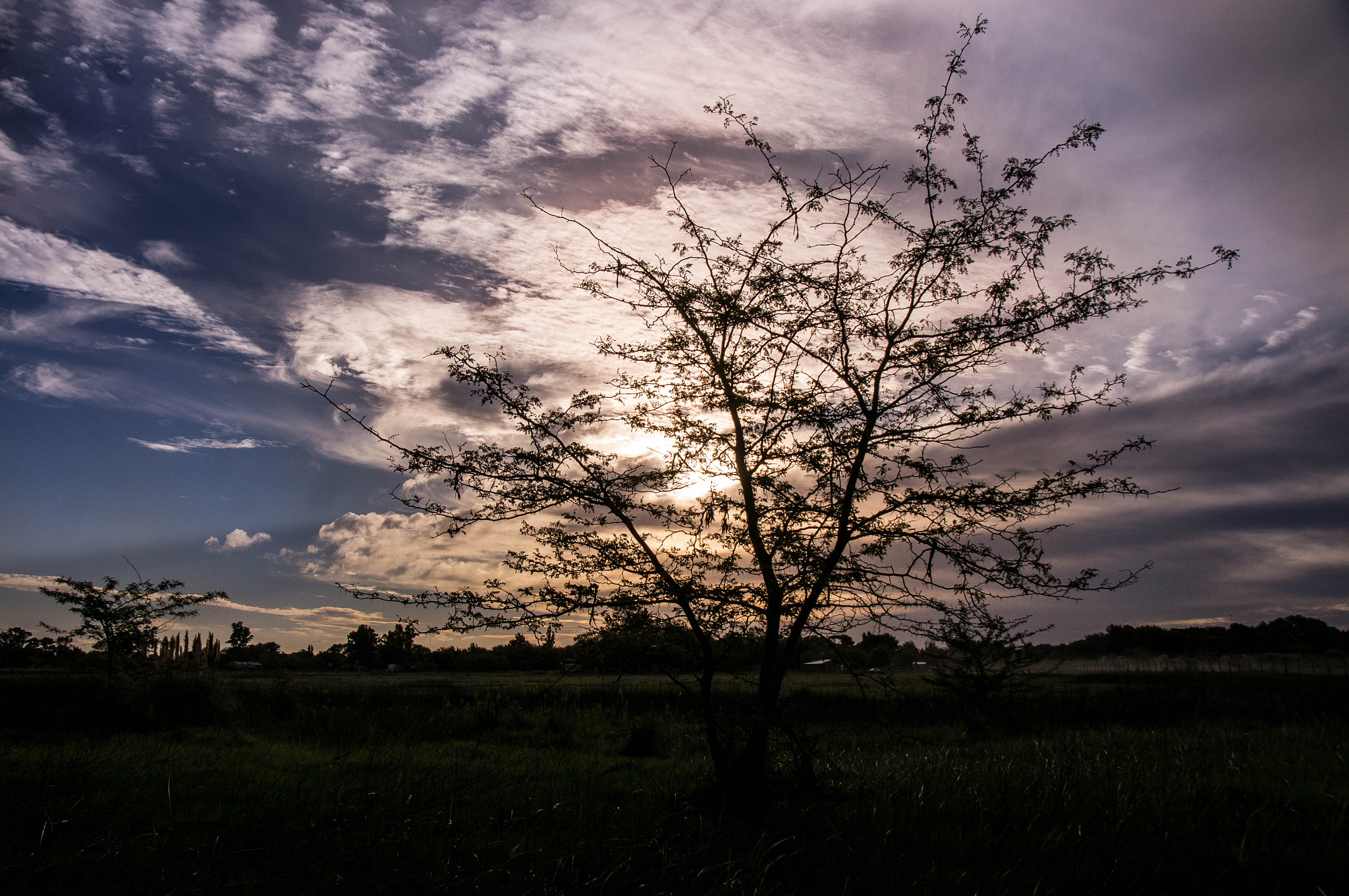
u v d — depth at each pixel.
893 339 6.83
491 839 5.31
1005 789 6.52
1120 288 6.30
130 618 15.52
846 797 6.67
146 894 4.05
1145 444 6.03
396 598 6.46
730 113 6.85
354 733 13.98
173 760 8.73
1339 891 4.22
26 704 15.54
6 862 4.34
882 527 6.72
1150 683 28.81
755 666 7.34
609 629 6.76
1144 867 4.60
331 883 4.34
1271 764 8.13
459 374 6.78
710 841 5.03
